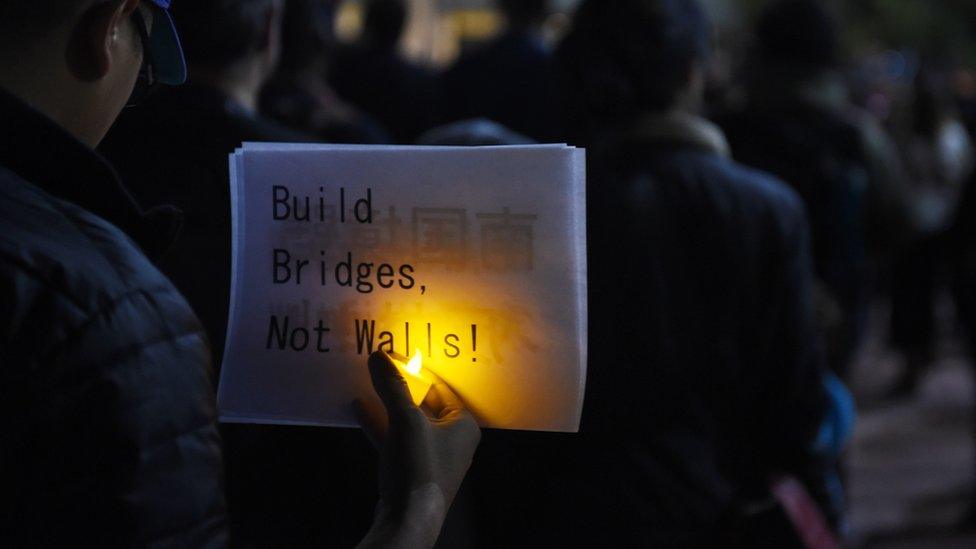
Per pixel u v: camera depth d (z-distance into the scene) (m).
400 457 0.91
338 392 1.03
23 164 0.82
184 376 0.82
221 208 1.50
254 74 1.71
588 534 1.76
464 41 5.90
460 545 1.81
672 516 1.77
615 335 1.77
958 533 4.11
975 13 21.80
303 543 1.50
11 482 0.75
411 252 1.00
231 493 1.47
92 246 0.81
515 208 0.98
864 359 6.86
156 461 0.78
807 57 3.04
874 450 5.12
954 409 5.84
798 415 1.91
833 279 2.99
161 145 1.51
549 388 0.98
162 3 0.96
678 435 1.79
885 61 12.33
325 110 2.91
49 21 0.84
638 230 1.79
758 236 1.85
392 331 1.01
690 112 1.98
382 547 0.86
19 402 0.75
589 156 1.79
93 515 0.76
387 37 4.46
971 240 4.63
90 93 0.88
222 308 1.48
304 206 1.02
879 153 3.11
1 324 0.75
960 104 7.92
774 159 3.00
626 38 1.92
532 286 0.98
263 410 1.04
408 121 4.46
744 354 1.86
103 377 0.77
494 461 1.80
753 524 1.85
